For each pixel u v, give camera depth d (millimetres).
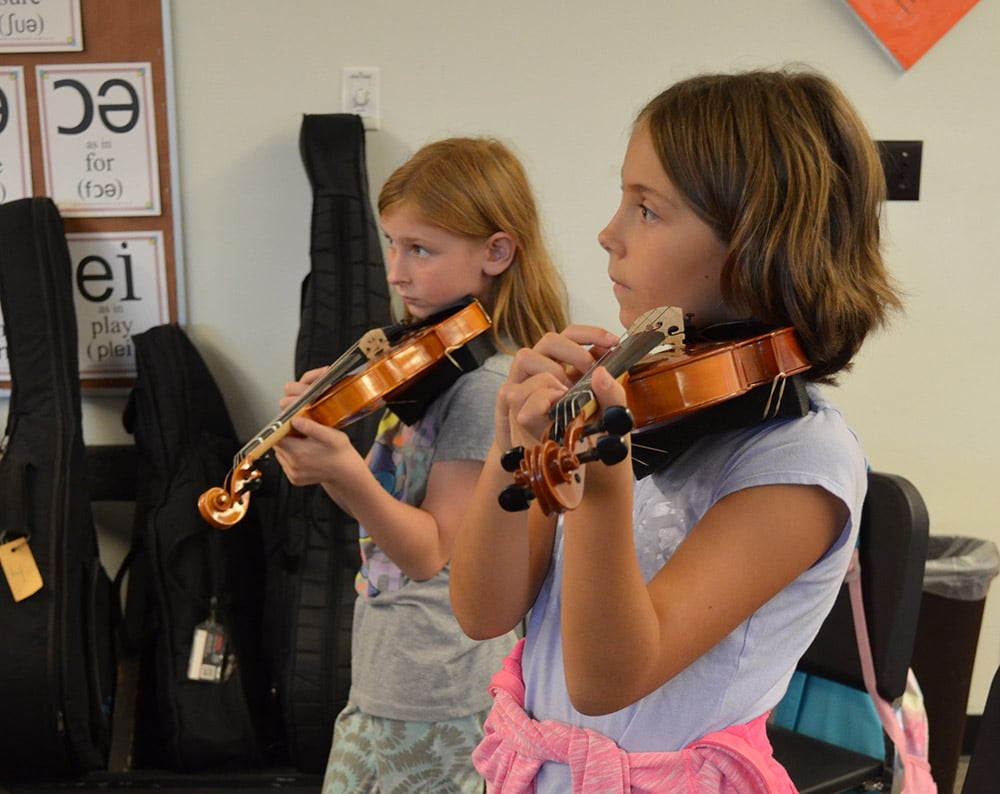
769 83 858
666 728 846
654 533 884
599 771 842
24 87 2199
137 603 2223
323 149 2143
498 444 832
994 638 2430
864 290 843
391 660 1395
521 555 907
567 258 2303
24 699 1989
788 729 1646
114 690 2199
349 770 1427
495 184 1459
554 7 2219
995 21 2246
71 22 2178
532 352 820
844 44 2246
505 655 1451
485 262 1468
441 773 1386
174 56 2205
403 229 1449
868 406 2375
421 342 1358
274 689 2094
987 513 2422
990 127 2285
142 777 2074
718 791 820
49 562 2016
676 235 839
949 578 2020
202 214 2264
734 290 830
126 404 2293
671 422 872
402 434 1460
